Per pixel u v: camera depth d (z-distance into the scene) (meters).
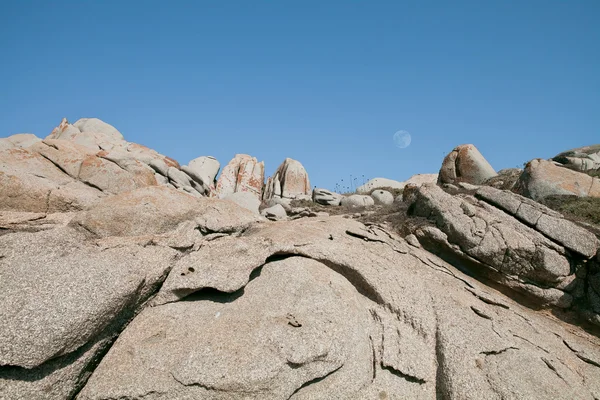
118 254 9.39
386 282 11.20
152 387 7.12
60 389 7.14
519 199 14.15
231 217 13.96
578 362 10.09
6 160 16.91
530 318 11.64
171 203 12.92
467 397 8.55
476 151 24.27
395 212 17.50
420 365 9.27
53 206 14.27
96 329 7.79
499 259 12.90
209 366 7.51
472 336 9.89
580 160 23.58
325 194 29.67
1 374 6.72
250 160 40.78
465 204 14.21
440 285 12.00
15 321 7.00
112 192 17.97
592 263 12.32
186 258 10.12
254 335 8.40
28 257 8.24
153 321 8.62
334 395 8.21
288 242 11.91
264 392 7.53
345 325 9.41
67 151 18.34
